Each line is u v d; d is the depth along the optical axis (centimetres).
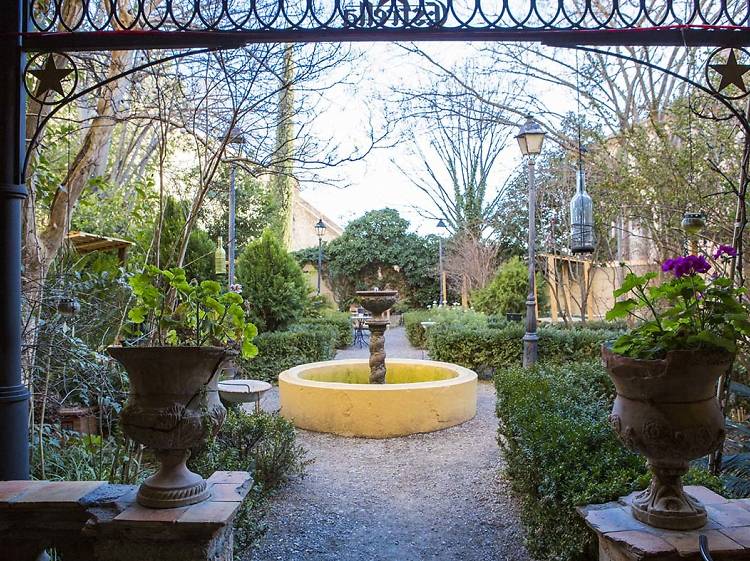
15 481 191
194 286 193
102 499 173
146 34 200
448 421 571
